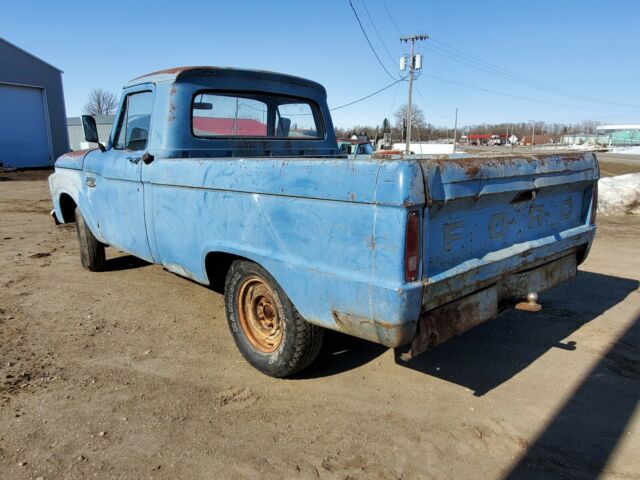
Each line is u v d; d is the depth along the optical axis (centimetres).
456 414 302
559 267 365
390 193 235
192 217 363
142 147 432
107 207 482
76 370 355
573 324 440
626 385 336
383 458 261
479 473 250
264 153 464
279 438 277
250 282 342
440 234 260
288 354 319
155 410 304
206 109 422
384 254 242
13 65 2691
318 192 268
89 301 500
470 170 261
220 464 255
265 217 304
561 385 337
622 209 1019
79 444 269
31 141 2841
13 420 291
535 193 317
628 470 251
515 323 443
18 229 917
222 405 310
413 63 3756
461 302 278
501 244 305
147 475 246
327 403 314
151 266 633
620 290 533
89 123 485
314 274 277
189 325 441
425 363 369
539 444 272
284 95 483
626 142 9181
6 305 485
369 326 255
